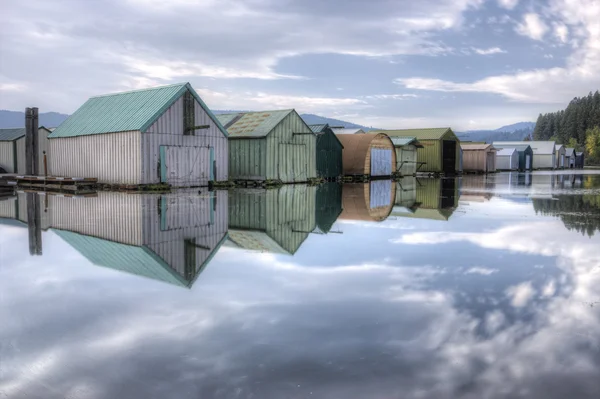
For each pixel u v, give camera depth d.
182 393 3.74
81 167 28.39
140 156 24.81
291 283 6.83
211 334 4.87
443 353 4.47
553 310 5.68
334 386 3.86
